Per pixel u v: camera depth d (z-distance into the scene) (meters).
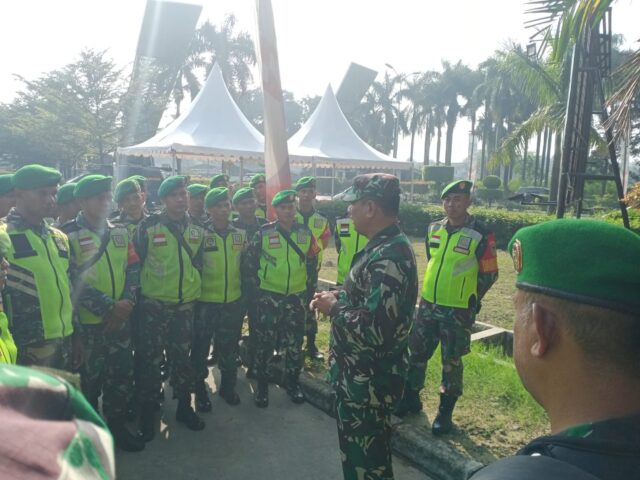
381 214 2.37
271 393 4.37
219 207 4.04
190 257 3.72
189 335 3.76
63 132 21.91
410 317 2.36
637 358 0.77
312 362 4.80
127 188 4.01
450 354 3.46
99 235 3.38
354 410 2.34
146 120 24.00
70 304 3.04
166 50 30.16
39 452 0.45
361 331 2.24
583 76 6.20
